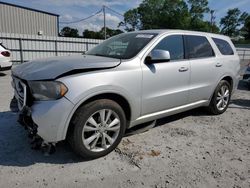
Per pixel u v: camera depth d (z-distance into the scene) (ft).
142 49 12.05
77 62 10.57
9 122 14.44
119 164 10.39
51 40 62.13
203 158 11.10
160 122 15.53
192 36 14.92
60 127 9.50
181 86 13.74
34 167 9.93
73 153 11.10
